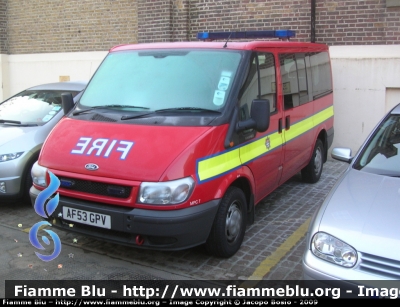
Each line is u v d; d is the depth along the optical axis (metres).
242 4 9.52
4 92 13.63
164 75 4.93
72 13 12.07
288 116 5.72
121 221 3.99
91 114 4.82
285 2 9.04
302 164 6.54
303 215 5.88
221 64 4.79
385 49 8.23
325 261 3.20
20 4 13.07
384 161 4.23
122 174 4.01
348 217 3.36
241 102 4.61
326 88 7.39
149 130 4.33
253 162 4.81
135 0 10.93
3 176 5.70
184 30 10.17
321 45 7.23
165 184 3.88
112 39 11.48
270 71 5.28
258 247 4.88
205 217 4.08
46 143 4.70
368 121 8.54
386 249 3.03
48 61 12.67
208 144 4.17
